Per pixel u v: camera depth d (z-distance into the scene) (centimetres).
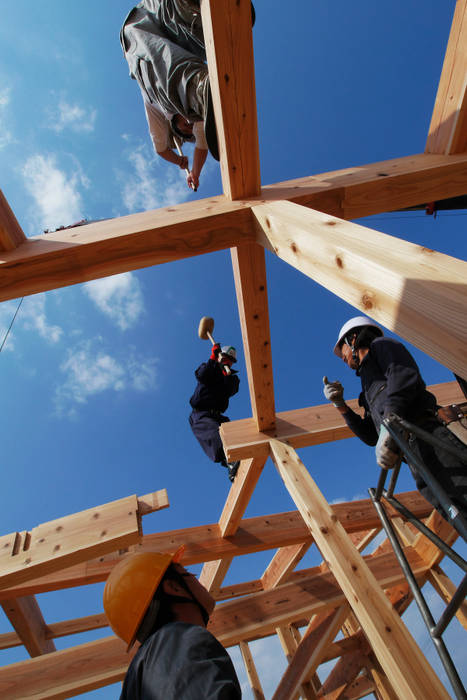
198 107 227
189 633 89
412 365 194
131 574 116
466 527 132
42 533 298
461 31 221
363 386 214
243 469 357
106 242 200
